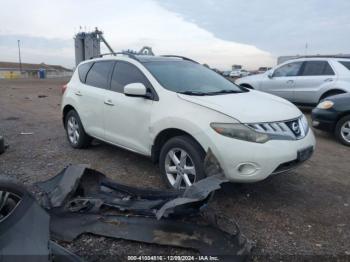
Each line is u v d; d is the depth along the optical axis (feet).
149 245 9.50
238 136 11.05
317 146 21.01
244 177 11.13
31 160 17.11
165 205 9.78
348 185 14.35
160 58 16.31
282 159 11.21
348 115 20.79
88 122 17.47
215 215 10.43
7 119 29.86
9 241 5.61
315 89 30.55
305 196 13.05
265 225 10.75
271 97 14.58
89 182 12.74
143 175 15.01
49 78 133.59
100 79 17.02
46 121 29.01
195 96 12.86
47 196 11.55
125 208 11.05
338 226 10.80
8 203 6.25
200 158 11.78
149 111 13.51
